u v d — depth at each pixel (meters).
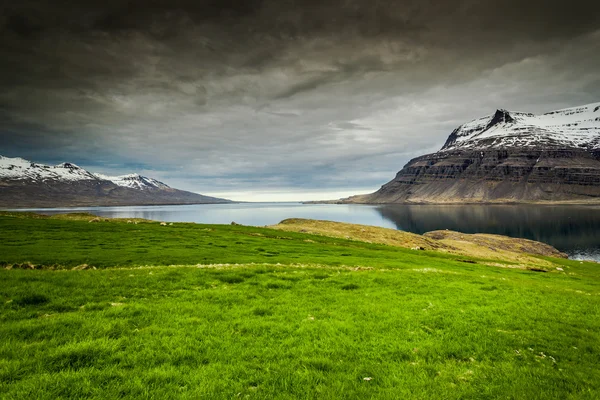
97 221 68.88
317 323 14.57
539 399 9.59
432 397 9.23
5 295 16.16
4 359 9.66
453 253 87.94
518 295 23.16
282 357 11.17
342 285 22.88
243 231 71.94
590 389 10.24
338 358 11.37
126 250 38.34
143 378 9.22
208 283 21.59
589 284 47.03
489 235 143.50
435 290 22.84
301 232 84.25
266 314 15.68
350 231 101.50
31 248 35.62
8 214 75.88
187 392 8.66
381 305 18.00
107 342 11.26
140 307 15.25
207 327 13.36
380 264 41.81
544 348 13.72
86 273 22.69
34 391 8.25
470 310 18.08
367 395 9.16
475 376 10.75
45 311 14.84
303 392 9.06
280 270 28.38
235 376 9.68
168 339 11.91
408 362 11.45
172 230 61.28
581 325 17.23
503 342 13.83
